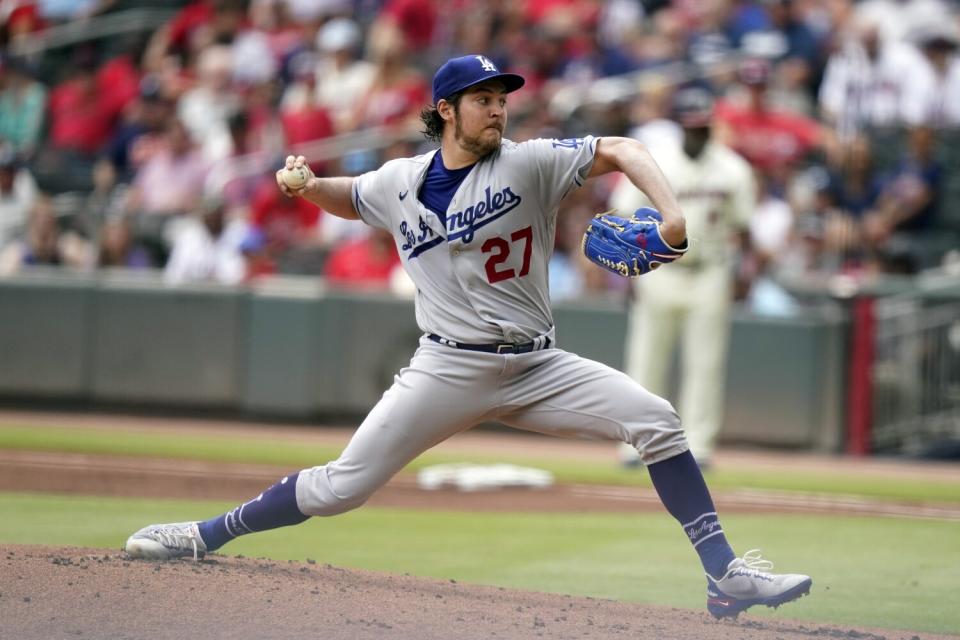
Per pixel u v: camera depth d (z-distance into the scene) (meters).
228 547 21.20
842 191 43.62
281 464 32.16
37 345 43.31
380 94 49.59
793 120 45.62
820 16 50.25
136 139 51.56
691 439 33.88
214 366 42.47
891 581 19.78
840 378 39.16
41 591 15.15
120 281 43.06
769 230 43.53
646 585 18.98
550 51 51.16
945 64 46.03
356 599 15.56
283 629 13.93
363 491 16.09
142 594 15.15
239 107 51.31
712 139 33.47
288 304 41.88
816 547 23.05
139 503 25.67
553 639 14.12
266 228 46.09
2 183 47.56
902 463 37.62
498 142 15.38
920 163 43.81
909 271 41.97
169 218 47.53
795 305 40.91
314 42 54.84
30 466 30.47
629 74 50.84
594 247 15.34
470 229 15.41
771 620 16.28
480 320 15.64
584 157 15.28
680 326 33.94
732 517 26.56
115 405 43.25
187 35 56.25
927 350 38.56
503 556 21.31
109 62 57.19
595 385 15.74
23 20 58.59
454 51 52.94
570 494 29.23
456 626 14.50
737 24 51.25
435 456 36.03
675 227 14.49
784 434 39.31
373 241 43.78
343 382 41.91
